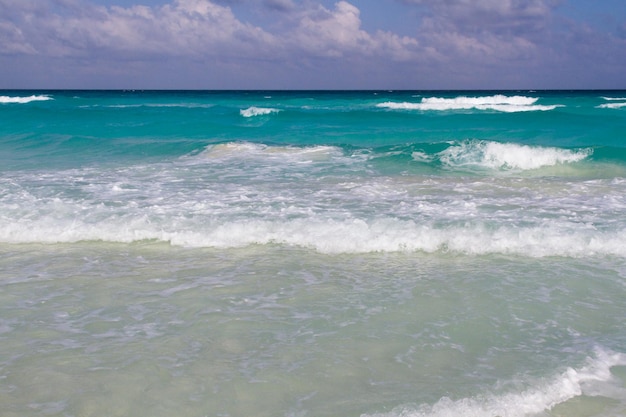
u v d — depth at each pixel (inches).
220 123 1123.3
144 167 593.9
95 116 1250.6
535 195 445.1
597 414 156.3
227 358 189.5
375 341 202.5
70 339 203.2
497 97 1769.2
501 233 327.6
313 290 252.8
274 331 210.4
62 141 820.6
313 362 186.7
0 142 817.5
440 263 291.3
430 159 637.9
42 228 345.1
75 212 380.2
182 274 274.4
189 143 787.4
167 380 174.7
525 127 1034.1
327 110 1528.1
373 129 1049.5
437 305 235.8
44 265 287.9
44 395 165.6
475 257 300.4
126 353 192.1
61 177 526.3
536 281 263.7
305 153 690.8
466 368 182.5
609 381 173.9
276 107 1771.7
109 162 639.1
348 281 265.1
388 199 428.5
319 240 321.7
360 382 174.1
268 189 467.2
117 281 264.2
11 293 248.8
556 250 306.7
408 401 162.1
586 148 633.0
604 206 402.9
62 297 244.2
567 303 237.8
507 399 162.6
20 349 195.3
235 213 379.2
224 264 289.6
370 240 319.6
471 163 627.8
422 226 339.9
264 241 326.3
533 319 221.9
